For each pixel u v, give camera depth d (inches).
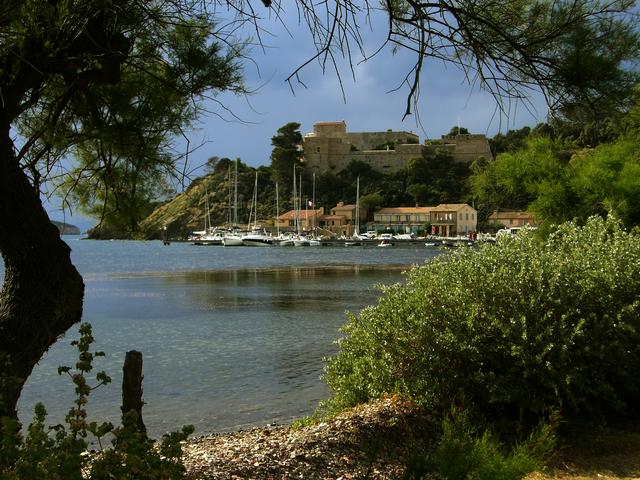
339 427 233.0
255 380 524.4
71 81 165.2
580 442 241.6
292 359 615.5
